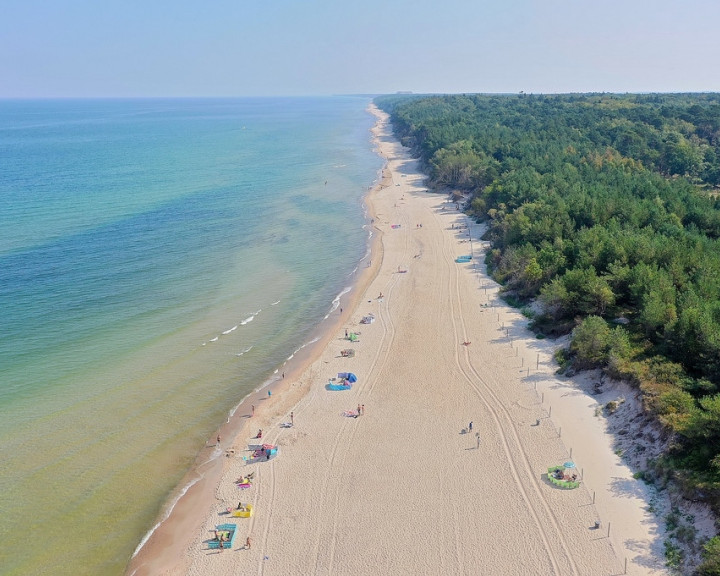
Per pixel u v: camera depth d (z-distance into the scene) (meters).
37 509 38.81
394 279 79.88
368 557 33.81
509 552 33.66
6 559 34.94
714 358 43.88
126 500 39.88
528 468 40.66
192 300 72.00
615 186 96.81
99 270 80.44
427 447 43.62
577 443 42.84
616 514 35.88
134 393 52.00
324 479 40.69
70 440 45.56
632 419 43.59
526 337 60.59
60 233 96.50
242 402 51.22
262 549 34.94
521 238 81.69
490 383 52.06
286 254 91.00
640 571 31.78
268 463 42.81
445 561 33.28
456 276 79.94
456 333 62.56
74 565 34.66
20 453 43.84
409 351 58.97
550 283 65.88
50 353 57.72
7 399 50.00
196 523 37.66
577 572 32.03
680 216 79.50
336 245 96.00
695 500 34.44
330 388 52.66
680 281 57.03
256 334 63.91
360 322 66.50
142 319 66.12
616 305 58.94
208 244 94.44
